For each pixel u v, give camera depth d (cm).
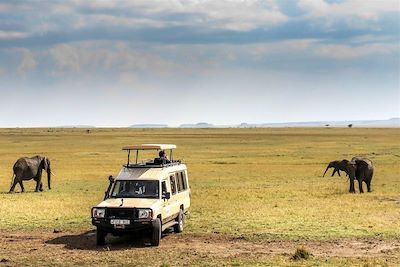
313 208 3219
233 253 2002
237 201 3569
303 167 6656
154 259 1888
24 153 9575
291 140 15262
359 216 2909
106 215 2102
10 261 1856
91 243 2202
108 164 7138
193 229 2525
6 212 3066
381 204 3403
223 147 11725
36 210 3148
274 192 4109
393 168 6406
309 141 14475
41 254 1980
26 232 2464
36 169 4378
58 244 2180
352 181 4166
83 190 4375
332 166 4356
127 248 2095
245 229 2516
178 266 1773
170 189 2345
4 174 5972
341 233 2414
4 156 8794
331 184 4781
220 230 2491
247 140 15500
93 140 15600
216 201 3566
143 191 2256
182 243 2200
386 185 4756
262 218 2836
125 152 9875
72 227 2594
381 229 2514
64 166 6850
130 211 2091
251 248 2100
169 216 2295
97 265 1795
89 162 7488
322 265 1788
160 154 2605
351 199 3672
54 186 4759
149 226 2100
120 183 2297
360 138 16250
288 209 3173
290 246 2147
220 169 6391
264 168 6519
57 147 11800
